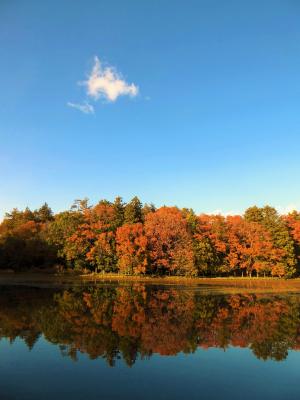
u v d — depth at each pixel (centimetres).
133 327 2619
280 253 8162
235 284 6388
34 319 2853
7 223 10612
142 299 4144
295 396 1473
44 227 9006
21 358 1889
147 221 8069
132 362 1856
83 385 1545
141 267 7375
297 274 8888
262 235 8344
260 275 8706
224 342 2262
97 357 1925
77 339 2269
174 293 4788
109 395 1446
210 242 8050
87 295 4438
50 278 7006
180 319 2934
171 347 2131
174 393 1484
